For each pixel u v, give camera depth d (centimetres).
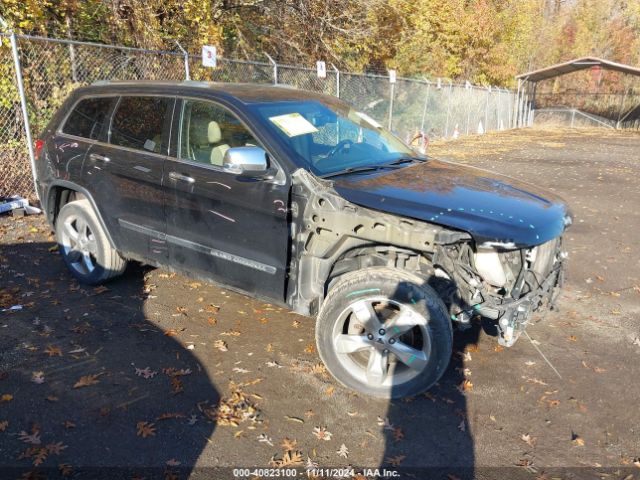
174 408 336
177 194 412
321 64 1258
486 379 384
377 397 352
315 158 377
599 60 2981
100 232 485
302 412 338
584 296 548
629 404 360
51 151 511
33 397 341
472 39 2720
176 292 510
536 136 2817
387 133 483
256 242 377
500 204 340
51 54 952
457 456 304
